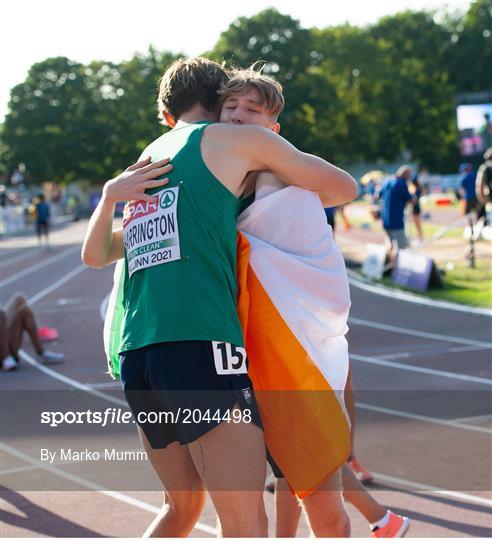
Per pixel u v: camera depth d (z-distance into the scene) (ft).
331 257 11.50
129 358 11.00
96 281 89.51
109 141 366.02
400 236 70.23
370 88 337.93
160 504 20.18
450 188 248.52
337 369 11.69
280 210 11.41
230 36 305.12
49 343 49.90
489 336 44.78
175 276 10.65
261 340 11.25
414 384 33.55
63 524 18.98
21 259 128.88
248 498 10.58
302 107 306.55
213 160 11.03
